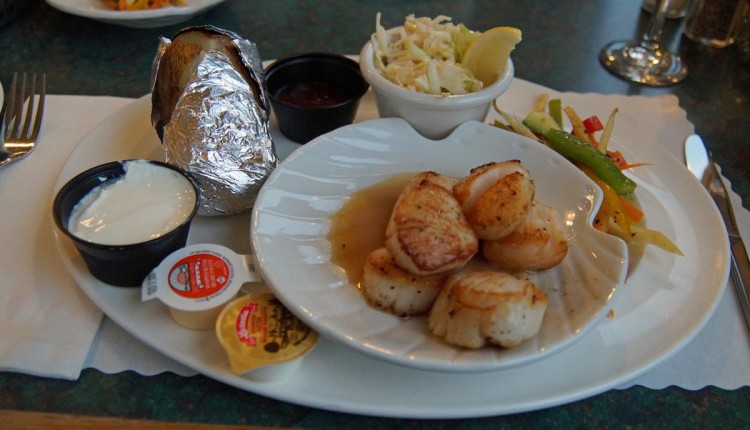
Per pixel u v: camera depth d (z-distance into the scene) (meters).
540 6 0.56
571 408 0.25
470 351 0.24
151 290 0.25
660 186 0.35
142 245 0.25
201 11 0.45
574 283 0.27
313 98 0.39
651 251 0.31
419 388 0.24
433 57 0.36
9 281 0.28
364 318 0.25
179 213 0.27
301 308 0.24
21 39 0.47
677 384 0.26
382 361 0.23
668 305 0.28
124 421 0.23
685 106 0.45
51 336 0.26
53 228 0.30
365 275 0.26
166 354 0.25
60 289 0.28
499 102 0.41
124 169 0.28
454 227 0.26
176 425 0.23
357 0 0.55
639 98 0.43
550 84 0.46
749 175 0.39
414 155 0.34
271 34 0.50
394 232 0.25
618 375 0.25
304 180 0.31
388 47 0.37
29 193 0.33
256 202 0.29
